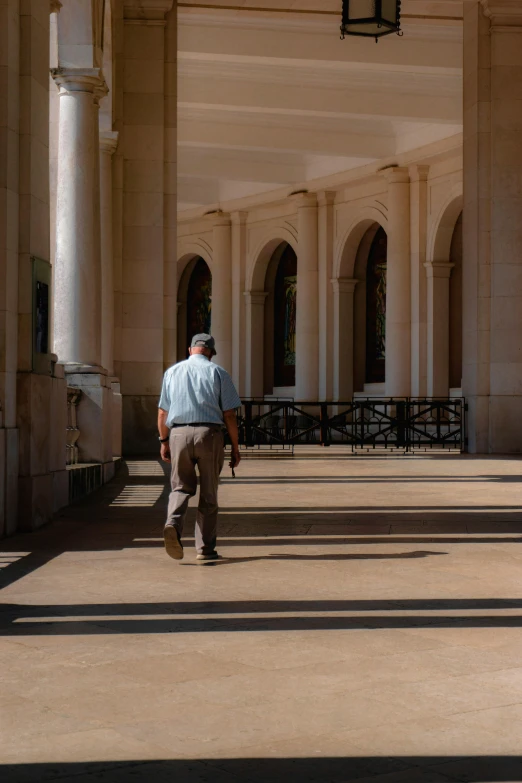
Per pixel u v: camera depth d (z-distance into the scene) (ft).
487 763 13.70
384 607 24.17
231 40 97.30
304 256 144.66
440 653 19.83
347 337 142.82
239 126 126.41
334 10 89.20
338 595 25.63
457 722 15.47
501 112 87.66
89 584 27.20
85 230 56.85
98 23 57.41
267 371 158.40
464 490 53.62
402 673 18.35
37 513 38.55
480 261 88.02
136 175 82.89
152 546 34.17
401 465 73.56
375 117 115.96
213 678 18.01
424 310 129.70
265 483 57.98
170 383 31.48
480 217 88.07
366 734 14.90
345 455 86.84
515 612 23.58
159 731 15.06
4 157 37.42
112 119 75.20
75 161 56.80
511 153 87.61
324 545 34.24
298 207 144.97
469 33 89.25
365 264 143.84
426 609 23.93
